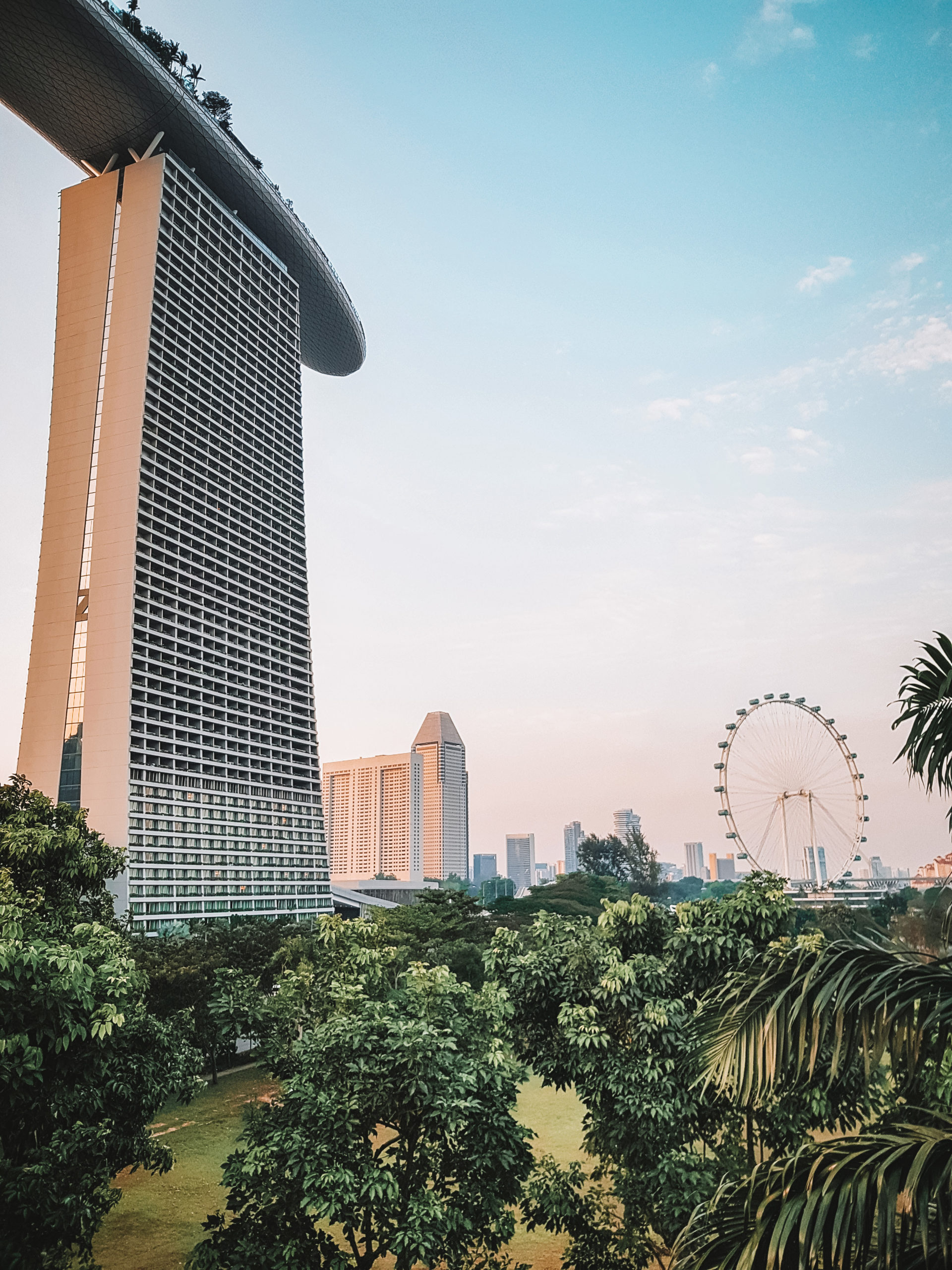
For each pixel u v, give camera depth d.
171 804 112.69
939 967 8.70
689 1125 20.97
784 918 21.56
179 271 134.12
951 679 9.79
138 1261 27.50
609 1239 21.09
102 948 23.17
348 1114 19.06
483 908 94.19
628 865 191.75
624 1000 20.59
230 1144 42.62
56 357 126.56
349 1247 27.62
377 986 25.06
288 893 134.75
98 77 127.25
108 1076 21.92
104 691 110.19
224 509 139.12
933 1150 7.29
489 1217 19.97
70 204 133.50
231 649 134.25
